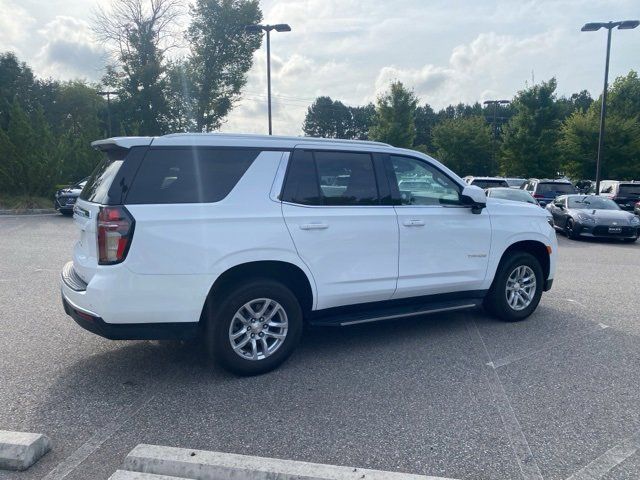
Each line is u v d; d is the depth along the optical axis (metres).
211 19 35.38
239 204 4.45
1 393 4.23
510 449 3.43
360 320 5.05
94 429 3.67
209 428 3.69
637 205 19.55
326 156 4.98
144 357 5.07
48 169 22.73
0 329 5.86
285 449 3.42
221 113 36.94
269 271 4.77
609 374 4.70
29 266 9.61
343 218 4.92
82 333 5.75
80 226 4.57
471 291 5.91
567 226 16.03
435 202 5.62
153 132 33.91
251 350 4.61
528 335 5.82
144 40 32.84
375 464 3.26
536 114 34.94
